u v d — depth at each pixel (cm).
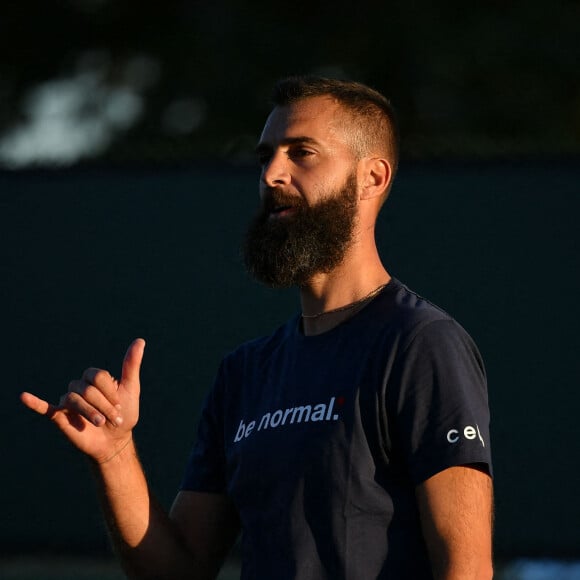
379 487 968
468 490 941
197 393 2161
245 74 4784
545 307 2069
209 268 2172
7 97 5319
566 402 2055
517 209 2088
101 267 2211
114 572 2267
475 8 4844
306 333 1081
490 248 2088
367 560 956
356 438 971
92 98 5275
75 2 5291
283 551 983
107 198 2217
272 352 1097
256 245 1079
